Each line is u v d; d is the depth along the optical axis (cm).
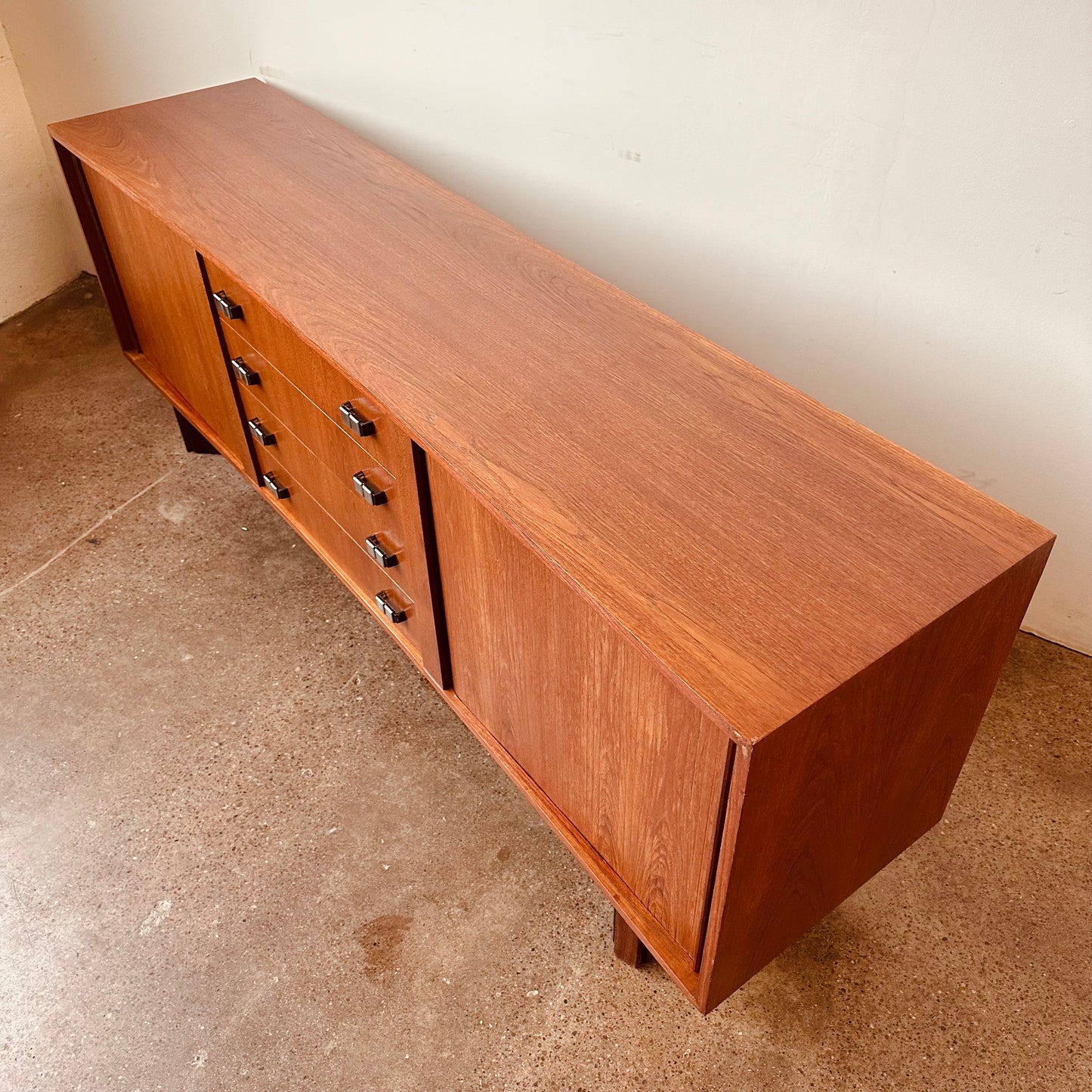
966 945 161
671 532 119
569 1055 150
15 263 296
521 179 208
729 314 196
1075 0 133
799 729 102
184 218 178
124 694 201
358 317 153
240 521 236
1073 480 177
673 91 174
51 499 242
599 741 130
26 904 170
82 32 257
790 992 156
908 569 115
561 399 138
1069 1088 145
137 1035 154
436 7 193
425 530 147
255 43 229
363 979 160
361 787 185
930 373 178
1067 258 154
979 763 185
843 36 152
